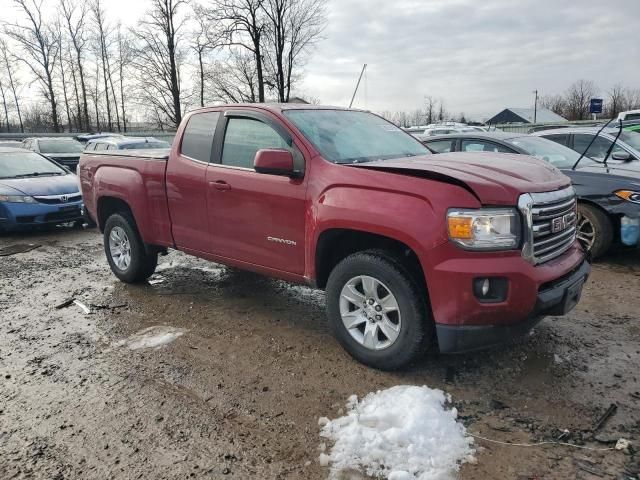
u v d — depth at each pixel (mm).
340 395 3240
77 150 16625
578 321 4371
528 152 6906
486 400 3146
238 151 4328
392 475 2451
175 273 6113
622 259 6355
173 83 38219
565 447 2686
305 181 3766
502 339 3162
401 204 3215
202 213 4582
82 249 7746
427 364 3613
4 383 3508
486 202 3016
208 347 4016
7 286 5797
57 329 4465
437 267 3062
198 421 2994
